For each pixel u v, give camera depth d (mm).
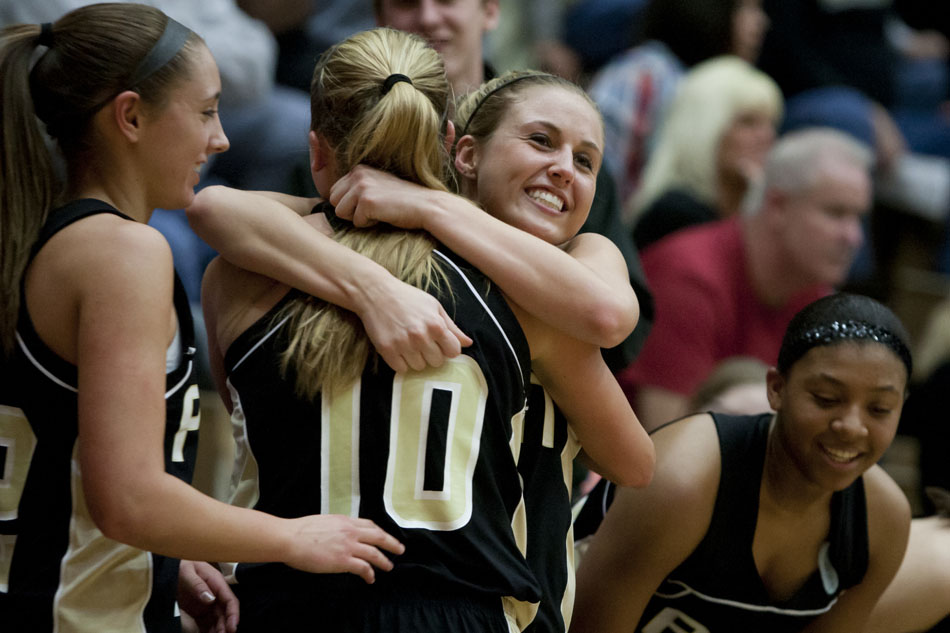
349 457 5789
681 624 7430
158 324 5508
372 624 5625
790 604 7320
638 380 12539
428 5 9320
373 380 5844
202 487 10266
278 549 5477
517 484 5992
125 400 5375
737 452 7148
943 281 17812
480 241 5953
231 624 6137
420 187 6133
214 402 10375
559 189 6324
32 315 5605
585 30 18500
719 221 14430
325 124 6277
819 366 6730
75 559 5691
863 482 7320
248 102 12625
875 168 18578
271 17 14156
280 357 5930
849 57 19891
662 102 15406
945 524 8734
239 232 6062
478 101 6648
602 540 7219
